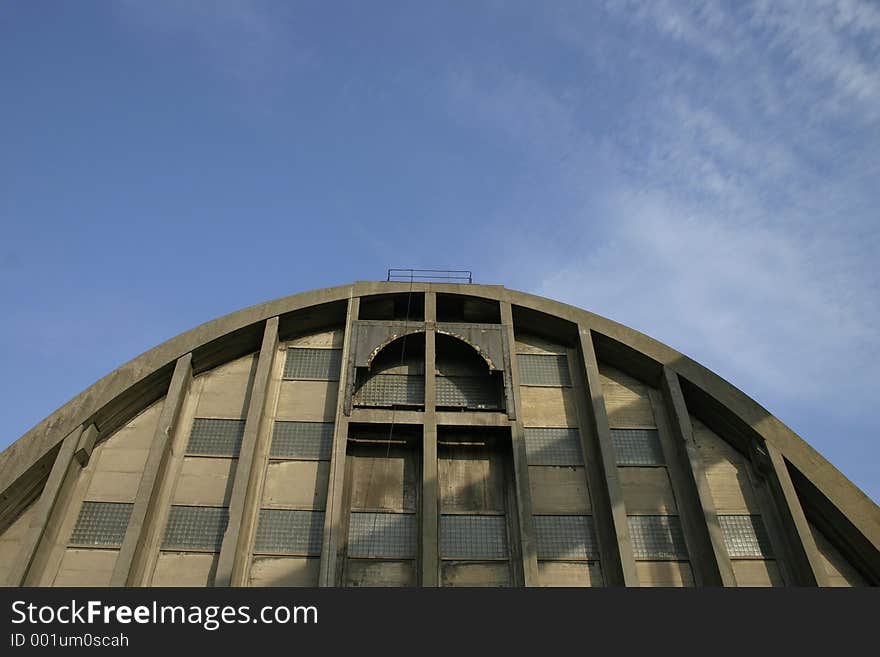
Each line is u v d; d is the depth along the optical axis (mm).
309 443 17672
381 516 16656
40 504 15789
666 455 17906
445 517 16719
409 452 17625
